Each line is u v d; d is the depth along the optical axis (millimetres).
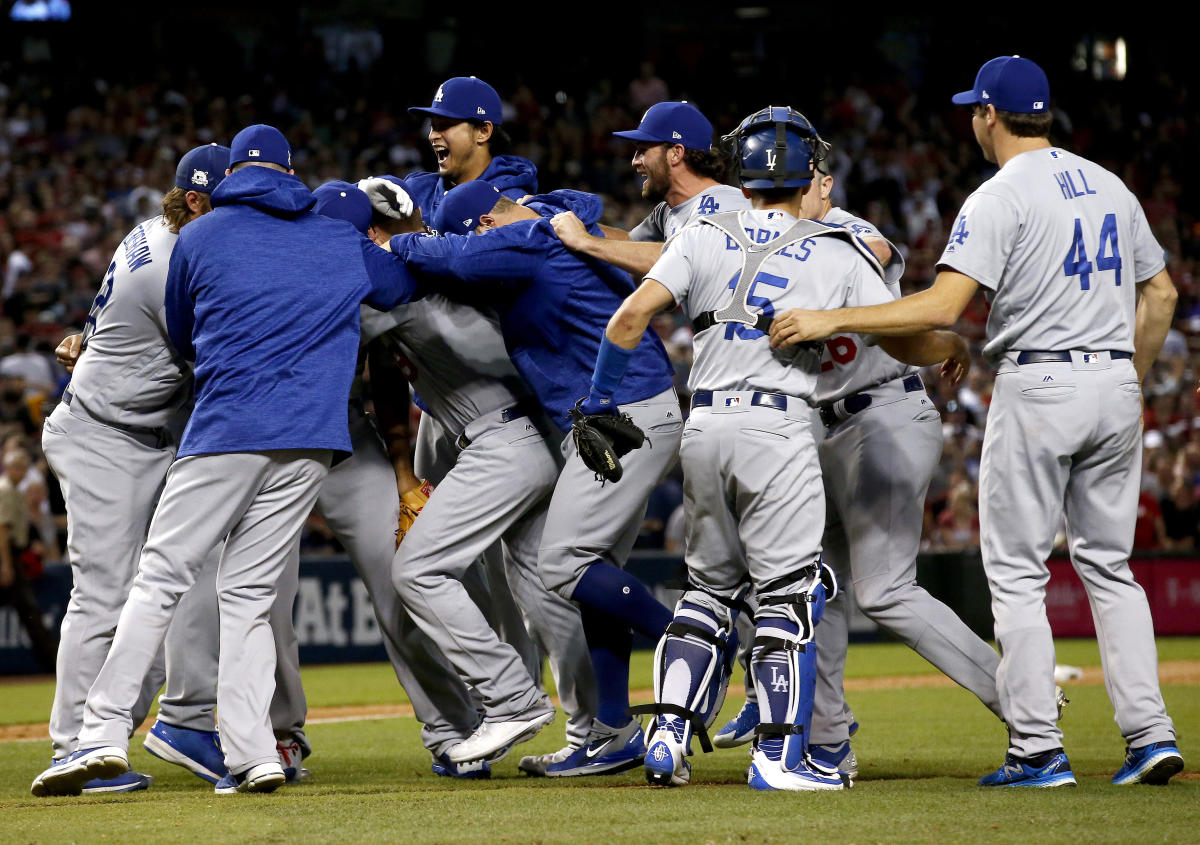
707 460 15242
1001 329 15555
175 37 82000
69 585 40406
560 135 79375
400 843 11867
